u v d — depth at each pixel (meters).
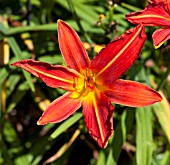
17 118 0.68
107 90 0.43
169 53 0.61
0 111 0.59
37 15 0.66
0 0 0.72
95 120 0.42
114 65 0.42
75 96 0.43
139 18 0.41
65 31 0.42
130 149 0.64
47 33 0.62
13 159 0.60
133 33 0.40
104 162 0.54
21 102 0.67
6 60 0.61
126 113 0.55
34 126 0.67
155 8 0.42
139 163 0.52
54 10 0.69
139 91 0.41
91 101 0.43
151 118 0.55
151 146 0.53
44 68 0.41
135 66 0.58
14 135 0.64
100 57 0.42
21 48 0.64
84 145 0.67
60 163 0.59
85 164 0.66
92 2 0.66
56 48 0.62
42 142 0.61
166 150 0.62
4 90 0.60
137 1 0.65
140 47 0.40
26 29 0.59
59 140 0.64
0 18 0.64
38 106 0.63
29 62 0.40
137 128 0.54
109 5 0.54
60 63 0.59
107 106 0.42
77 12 0.62
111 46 0.41
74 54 0.43
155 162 0.56
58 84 0.42
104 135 0.40
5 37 0.58
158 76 0.65
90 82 0.43
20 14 0.70
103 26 0.55
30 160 0.60
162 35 0.40
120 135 0.54
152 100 0.41
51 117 0.41
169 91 0.65
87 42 0.59
